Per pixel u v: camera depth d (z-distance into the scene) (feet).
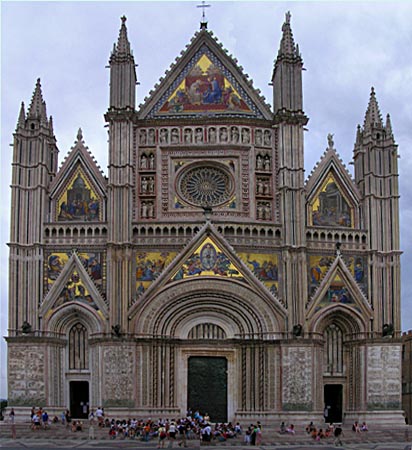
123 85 258.98
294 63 263.70
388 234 255.50
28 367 237.86
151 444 193.06
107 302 242.99
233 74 268.41
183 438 191.21
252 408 241.76
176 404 243.81
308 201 256.93
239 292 245.04
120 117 255.70
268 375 241.14
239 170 257.75
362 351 247.29
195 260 246.68
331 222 257.75
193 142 260.21
